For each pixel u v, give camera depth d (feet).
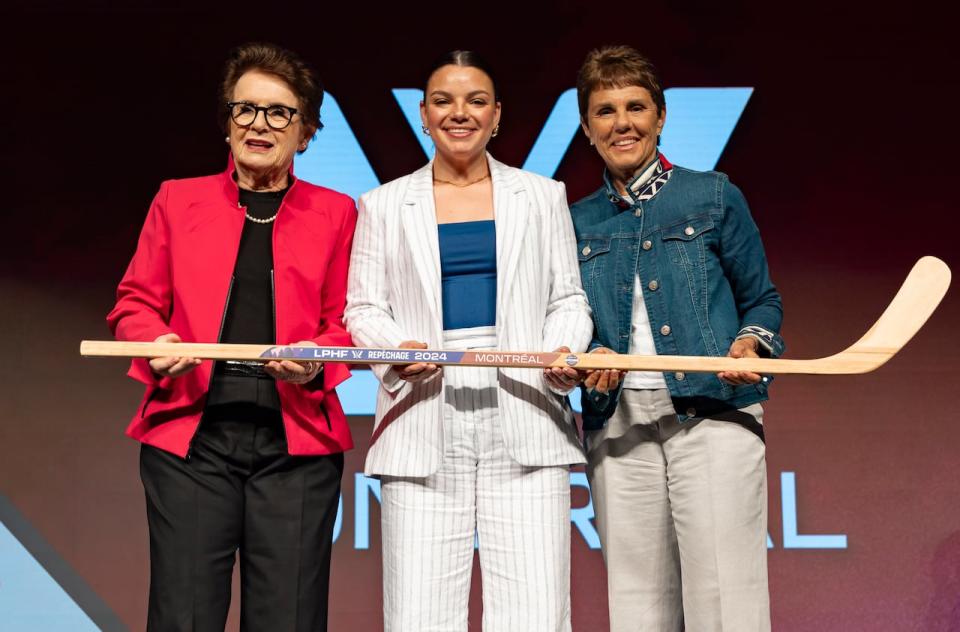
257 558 7.58
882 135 12.14
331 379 7.87
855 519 11.67
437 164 8.20
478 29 12.34
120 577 11.58
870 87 12.18
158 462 7.50
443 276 7.79
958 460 11.71
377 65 12.30
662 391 8.13
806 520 11.69
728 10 12.29
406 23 12.34
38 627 11.50
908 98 12.16
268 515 7.57
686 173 8.62
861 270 12.00
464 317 7.72
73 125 12.16
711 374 8.00
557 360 7.15
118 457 11.75
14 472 11.67
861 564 11.62
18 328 11.89
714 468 7.91
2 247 12.00
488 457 7.61
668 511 8.25
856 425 11.79
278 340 7.68
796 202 12.10
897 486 11.70
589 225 8.73
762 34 12.27
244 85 8.05
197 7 12.32
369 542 11.77
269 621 7.50
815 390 11.83
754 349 7.93
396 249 7.89
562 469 7.66
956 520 11.64
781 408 11.83
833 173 12.12
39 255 12.00
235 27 12.31
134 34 12.28
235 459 7.54
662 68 12.26
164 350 6.95
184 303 7.68
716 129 12.19
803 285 12.00
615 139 8.55
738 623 7.76
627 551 8.22
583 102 8.77
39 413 11.78
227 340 7.69
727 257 8.34
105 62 12.24
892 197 12.07
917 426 11.77
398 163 12.21
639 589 8.21
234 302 7.77
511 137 12.23
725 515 7.87
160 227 7.96
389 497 7.61
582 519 11.83
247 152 7.95
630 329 8.26
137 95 12.22
